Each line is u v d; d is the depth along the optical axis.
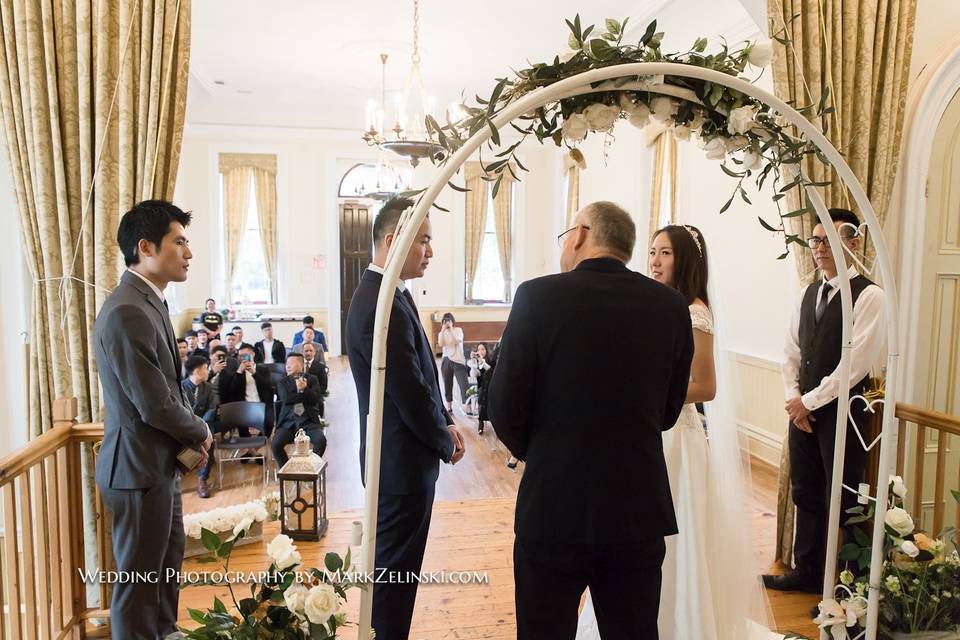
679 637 2.00
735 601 2.11
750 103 1.46
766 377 4.75
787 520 2.96
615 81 1.34
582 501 1.34
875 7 2.86
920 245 3.03
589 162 8.40
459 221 10.30
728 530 2.16
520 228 10.45
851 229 2.45
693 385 1.95
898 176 3.04
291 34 6.11
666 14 5.16
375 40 6.27
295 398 4.73
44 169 2.45
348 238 10.27
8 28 2.40
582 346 1.34
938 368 3.14
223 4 5.35
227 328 9.41
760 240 4.77
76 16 2.42
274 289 9.91
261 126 9.42
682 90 1.39
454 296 10.38
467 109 1.34
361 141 9.80
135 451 1.95
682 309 1.48
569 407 1.35
